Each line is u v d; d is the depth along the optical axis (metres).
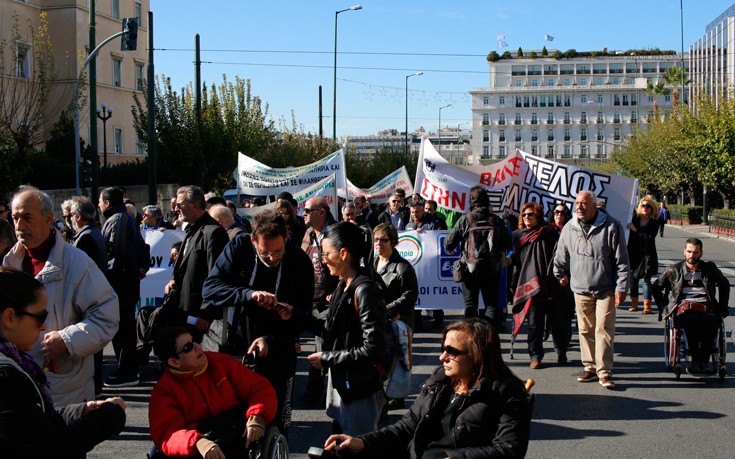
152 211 11.55
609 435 6.23
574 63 137.00
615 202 11.37
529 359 9.32
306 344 10.23
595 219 7.95
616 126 129.38
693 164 40.91
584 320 8.05
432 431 3.64
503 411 3.47
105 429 3.03
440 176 12.51
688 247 8.12
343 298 4.50
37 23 41.16
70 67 41.69
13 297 2.91
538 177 11.82
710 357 8.75
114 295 4.32
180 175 28.69
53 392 4.03
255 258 4.87
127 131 46.91
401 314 6.82
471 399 3.52
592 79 136.88
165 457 3.99
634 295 13.03
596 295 7.90
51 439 2.74
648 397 7.45
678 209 53.28
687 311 8.04
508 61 138.25
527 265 8.76
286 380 4.76
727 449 5.86
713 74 79.81
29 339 2.97
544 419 6.71
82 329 4.03
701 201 53.72
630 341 10.38
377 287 4.49
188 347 3.95
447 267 11.41
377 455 3.71
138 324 7.98
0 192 18.98
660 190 60.25
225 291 4.71
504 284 9.99
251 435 3.92
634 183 11.32
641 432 6.31
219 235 6.11
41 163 25.22
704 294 8.09
